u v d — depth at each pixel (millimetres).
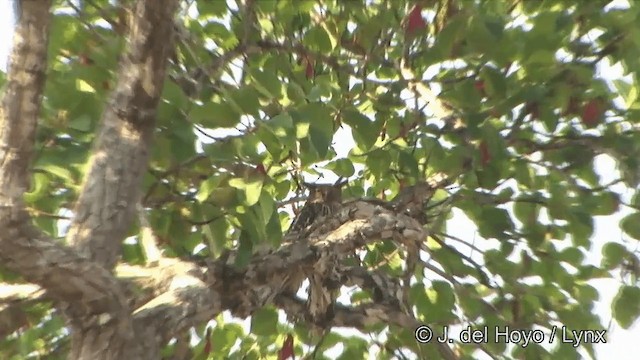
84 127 6719
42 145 6832
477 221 9469
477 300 9562
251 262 7500
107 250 5773
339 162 8734
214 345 10008
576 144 8938
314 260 7953
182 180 7836
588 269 9594
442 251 10000
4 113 4633
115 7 7934
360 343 10648
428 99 9078
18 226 4672
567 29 8180
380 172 9719
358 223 8367
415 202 9117
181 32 7875
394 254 10602
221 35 9594
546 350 9422
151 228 7340
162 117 6766
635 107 8680
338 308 9148
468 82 8656
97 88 7090
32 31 4590
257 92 7305
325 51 9492
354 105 9594
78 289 5078
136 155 6047
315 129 6777
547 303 9469
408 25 8922
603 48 8492
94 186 5895
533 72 8406
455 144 9438
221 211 7219
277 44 9008
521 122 8836
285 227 10938
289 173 8523
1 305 5582
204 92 7656
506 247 9641
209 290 6730
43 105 6832
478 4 8781
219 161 6820
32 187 7207
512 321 9461
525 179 9172
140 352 5637
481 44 7926
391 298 9211
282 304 8766
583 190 9086
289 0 9422
